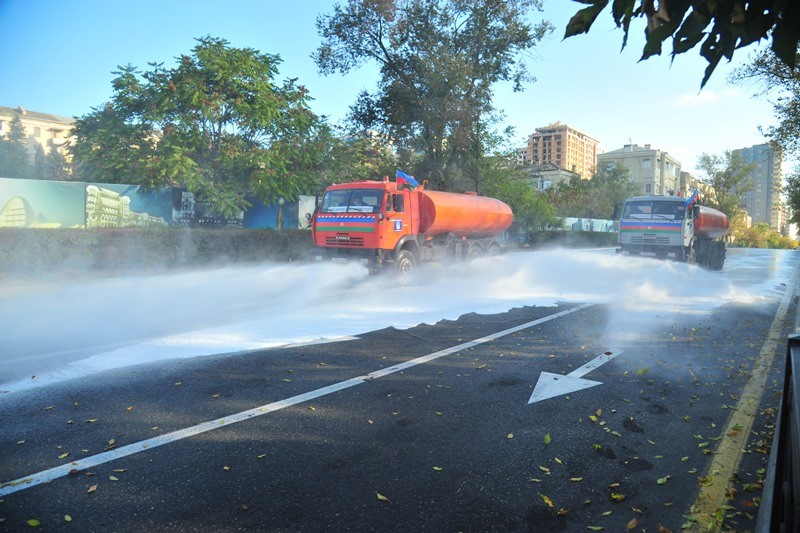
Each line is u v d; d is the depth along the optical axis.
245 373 5.86
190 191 17.86
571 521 3.18
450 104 25.31
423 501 3.36
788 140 19.12
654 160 103.62
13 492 3.37
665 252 18.81
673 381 5.85
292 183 18.58
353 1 26.33
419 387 5.53
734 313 10.30
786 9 2.17
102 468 3.69
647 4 2.44
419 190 14.77
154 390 5.27
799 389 2.03
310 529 3.05
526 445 4.20
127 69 17.45
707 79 2.41
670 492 3.52
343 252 13.97
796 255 37.38
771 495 2.82
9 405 4.81
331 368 6.12
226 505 3.28
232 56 17.38
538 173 86.81
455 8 26.84
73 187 16.59
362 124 28.62
